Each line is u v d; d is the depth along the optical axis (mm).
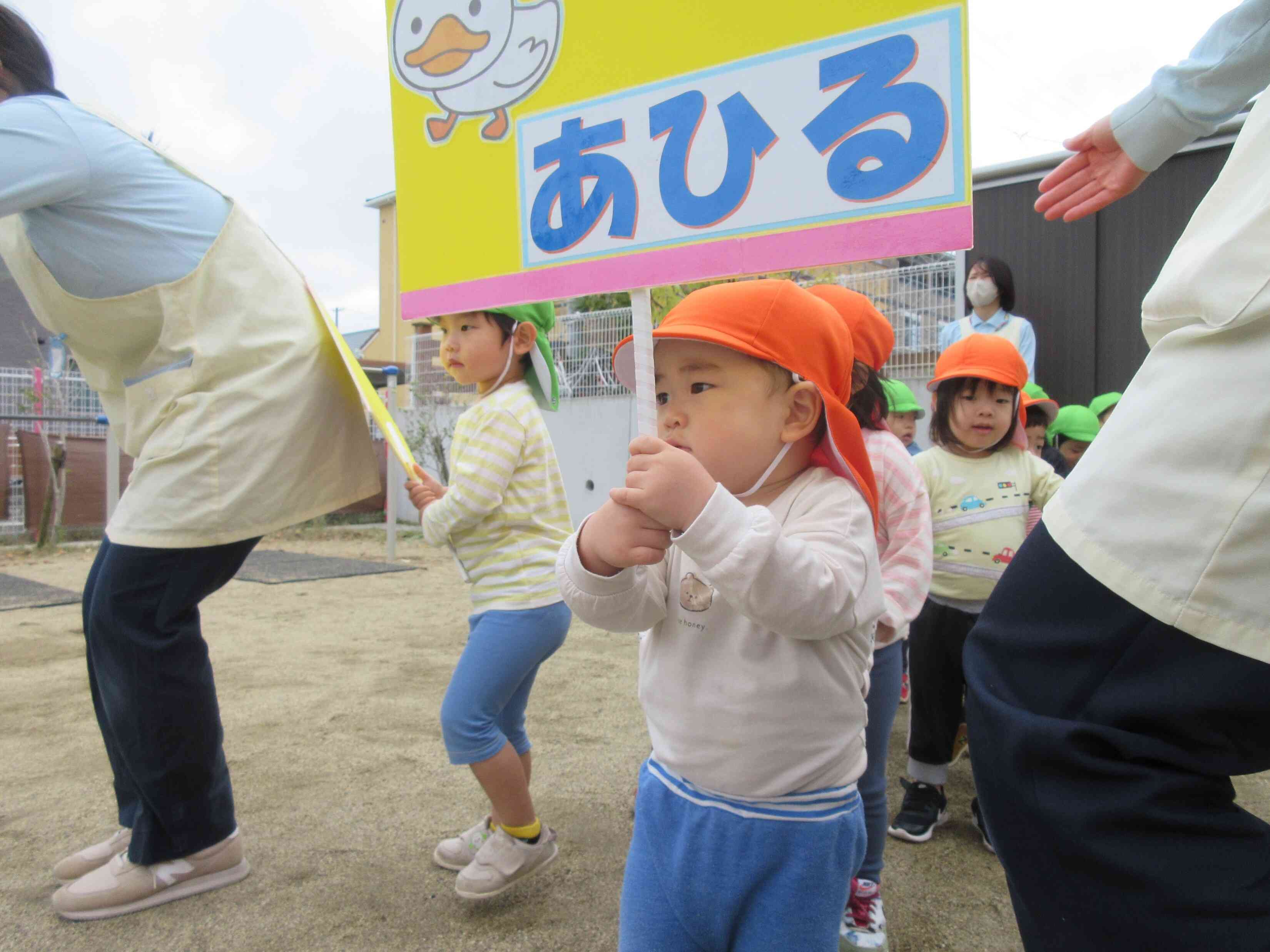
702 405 1229
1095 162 1396
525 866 2094
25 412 9547
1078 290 5672
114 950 1863
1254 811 2641
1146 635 898
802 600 1075
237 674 3967
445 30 1345
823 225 1054
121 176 1793
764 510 1091
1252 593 844
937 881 2244
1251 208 896
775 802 1191
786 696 1181
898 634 1855
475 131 1323
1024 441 2732
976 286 4789
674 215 1148
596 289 1213
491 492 2043
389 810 2555
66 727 3254
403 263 1411
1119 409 1004
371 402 2086
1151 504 905
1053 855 938
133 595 1894
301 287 2121
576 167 1228
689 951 1232
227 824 2123
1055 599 980
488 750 2020
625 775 2824
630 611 1224
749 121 1097
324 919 1993
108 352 1975
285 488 1989
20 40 1806
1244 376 858
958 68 980
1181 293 932
